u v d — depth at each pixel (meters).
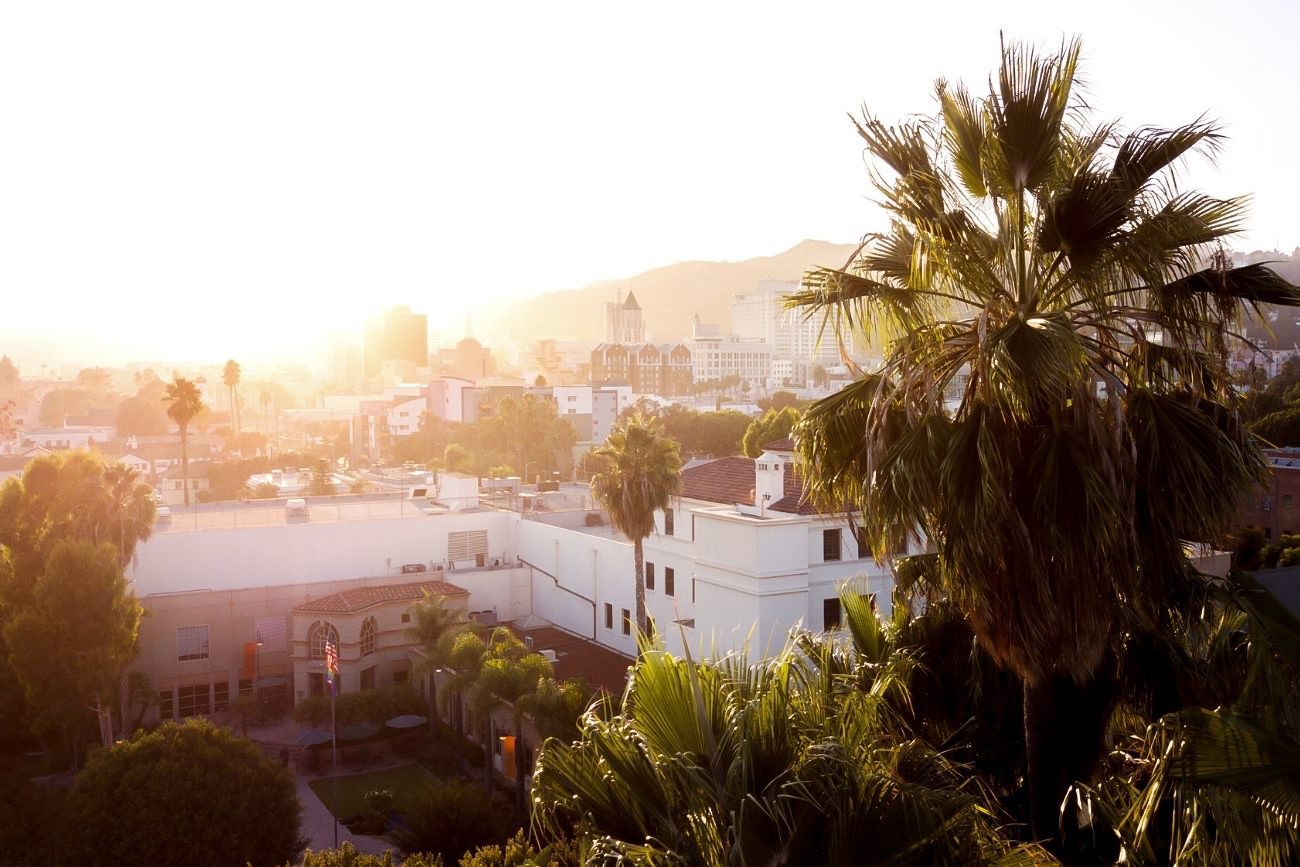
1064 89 7.15
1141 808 7.16
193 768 26.03
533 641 45.62
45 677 35.94
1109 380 7.25
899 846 5.88
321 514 57.72
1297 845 6.00
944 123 7.96
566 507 60.03
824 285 8.65
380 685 45.16
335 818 31.16
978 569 7.15
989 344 7.28
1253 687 7.15
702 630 31.98
